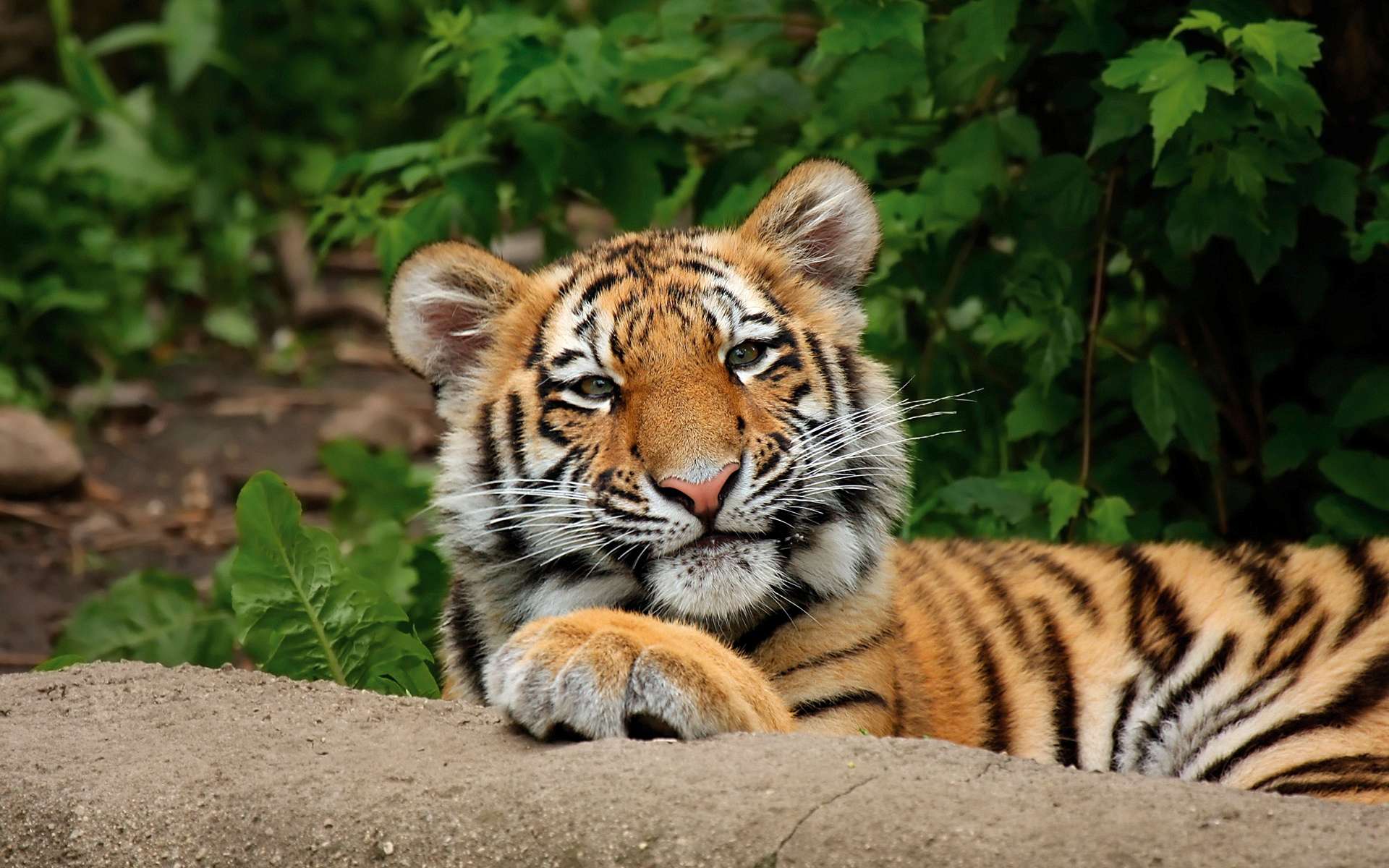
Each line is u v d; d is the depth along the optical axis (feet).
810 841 16.34
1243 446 35.24
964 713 25.23
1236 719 25.39
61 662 25.90
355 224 37.63
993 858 15.93
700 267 24.76
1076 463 34.24
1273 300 34.22
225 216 69.26
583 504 23.31
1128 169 33.06
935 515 34.76
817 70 36.40
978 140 33.40
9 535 47.60
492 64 34.19
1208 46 31.32
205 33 68.28
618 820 16.81
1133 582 27.25
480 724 20.06
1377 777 23.54
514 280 25.57
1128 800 16.70
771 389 23.90
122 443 55.57
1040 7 33.12
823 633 23.66
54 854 18.33
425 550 33.09
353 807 17.72
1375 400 30.86
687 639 20.11
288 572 24.90
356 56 76.38
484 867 16.96
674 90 35.58
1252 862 15.57
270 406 58.85
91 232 62.69
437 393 25.95
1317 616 25.63
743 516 22.81
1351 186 30.01
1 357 58.34
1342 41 31.89
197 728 20.16
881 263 36.76
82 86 64.08
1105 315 36.55
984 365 36.14
